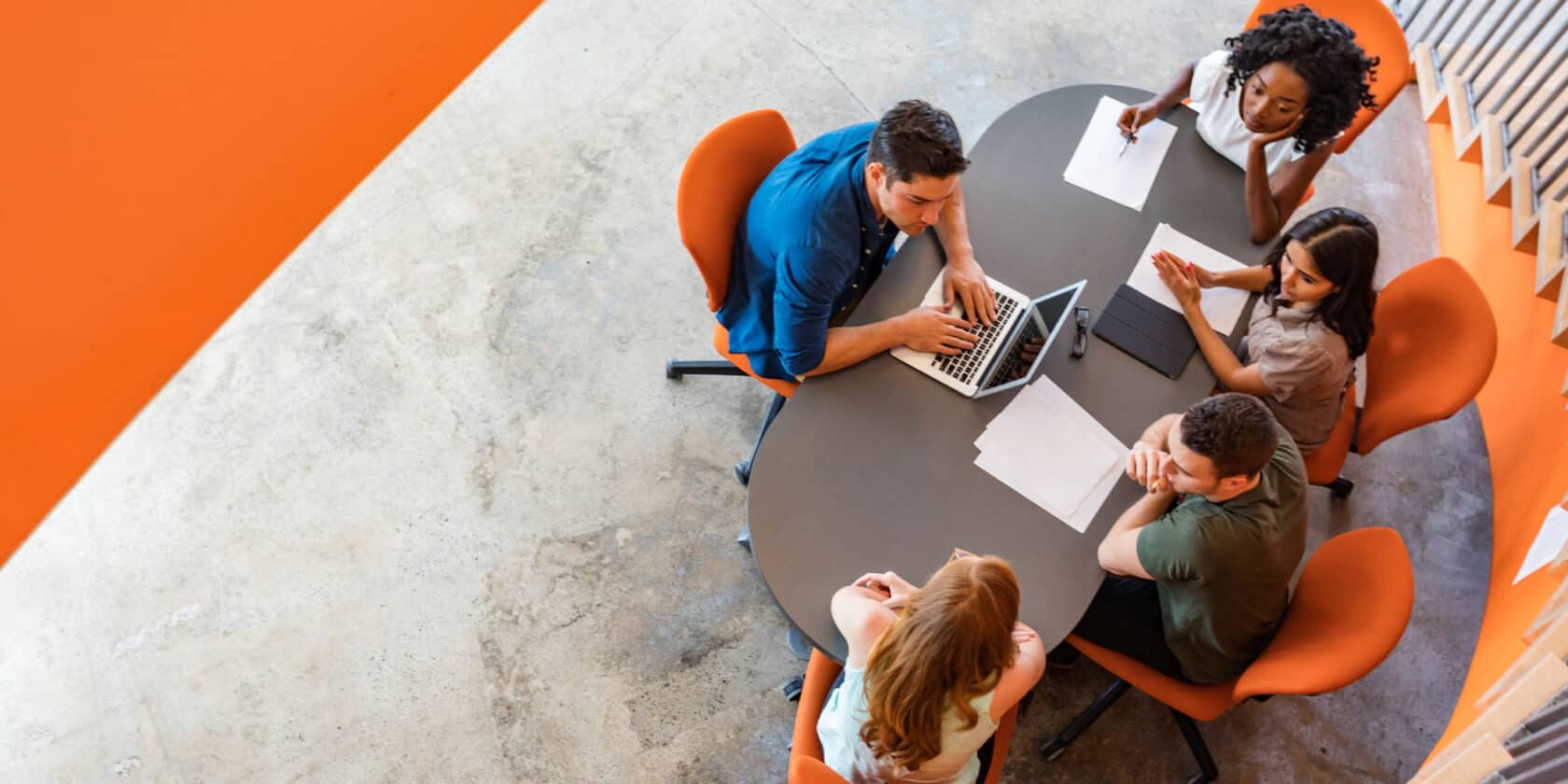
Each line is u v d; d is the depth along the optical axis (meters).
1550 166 2.96
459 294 3.32
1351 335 2.26
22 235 0.68
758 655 2.80
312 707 2.70
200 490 2.96
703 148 2.34
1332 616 2.03
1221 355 2.32
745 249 2.43
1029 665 1.87
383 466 3.03
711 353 3.26
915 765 1.80
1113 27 3.95
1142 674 2.25
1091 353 2.34
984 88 3.80
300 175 0.93
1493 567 2.86
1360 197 3.58
